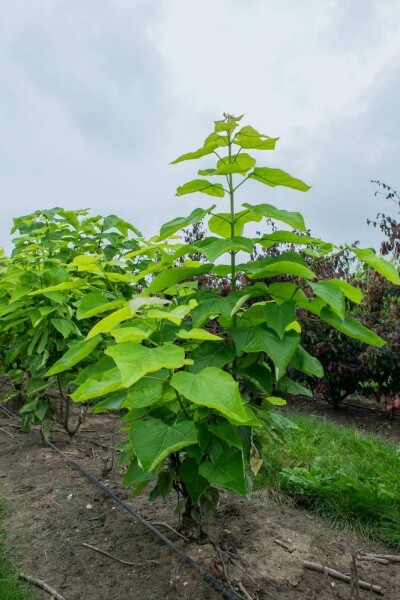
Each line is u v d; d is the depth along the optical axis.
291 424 2.50
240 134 2.10
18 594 2.19
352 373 6.28
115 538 2.68
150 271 2.27
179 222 2.25
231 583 2.27
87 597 2.20
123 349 1.59
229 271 2.25
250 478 2.19
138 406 1.75
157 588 2.24
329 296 1.90
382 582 2.39
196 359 2.08
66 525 2.83
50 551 2.57
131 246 4.49
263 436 2.44
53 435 4.53
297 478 3.29
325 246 2.28
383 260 2.05
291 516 3.04
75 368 3.95
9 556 2.53
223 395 1.53
